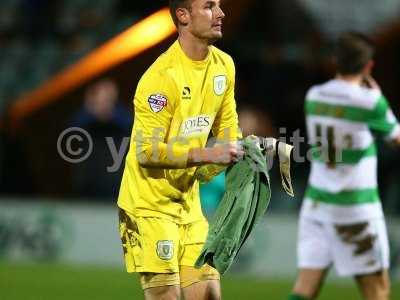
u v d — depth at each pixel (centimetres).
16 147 4169
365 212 2309
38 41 4738
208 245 1739
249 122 3453
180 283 1836
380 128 2305
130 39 4166
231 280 3512
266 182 1773
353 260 2316
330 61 4319
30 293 3072
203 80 1783
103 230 3759
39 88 4250
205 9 1744
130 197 1812
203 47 1764
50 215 3803
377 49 4347
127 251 1833
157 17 4031
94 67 4197
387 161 3925
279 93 4272
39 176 4181
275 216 3688
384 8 4653
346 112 2303
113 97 3688
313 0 4625
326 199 2322
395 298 3156
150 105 1750
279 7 4484
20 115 4184
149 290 1802
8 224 3834
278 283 3462
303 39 4469
